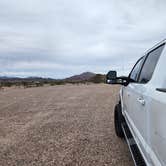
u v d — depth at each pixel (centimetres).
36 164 520
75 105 1332
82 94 1994
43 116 1029
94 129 796
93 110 1157
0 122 921
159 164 273
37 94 2033
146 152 336
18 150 607
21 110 1188
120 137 691
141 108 369
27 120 951
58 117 1002
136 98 419
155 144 287
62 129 802
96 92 2200
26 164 521
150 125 310
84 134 739
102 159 543
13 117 1015
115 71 616
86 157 556
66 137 710
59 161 535
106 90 2464
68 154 576
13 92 2297
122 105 653
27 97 1786
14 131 787
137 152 427
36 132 769
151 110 304
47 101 1527
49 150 604
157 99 280
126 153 578
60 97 1761
